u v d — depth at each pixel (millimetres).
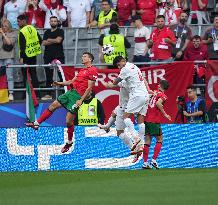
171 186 31438
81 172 40812
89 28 56250
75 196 28219
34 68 51250
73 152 44125
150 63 49469
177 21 56094
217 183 32562
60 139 44125
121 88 43188
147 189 30375
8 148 43812
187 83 48750
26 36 52875
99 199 27297
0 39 54875
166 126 44531
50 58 53281
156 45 52281
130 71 42562
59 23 57188
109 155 44156
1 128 43875
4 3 59562
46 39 53219
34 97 50188
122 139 43188
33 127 43562
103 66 51000
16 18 58344
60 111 49969
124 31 55688
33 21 58219
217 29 52406
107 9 55750
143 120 42844
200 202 26469
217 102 48812
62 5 58688
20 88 51562
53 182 34062
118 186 31578
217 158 44812
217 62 48875
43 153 44000
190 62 48656
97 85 48938
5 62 54844
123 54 51594
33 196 28344
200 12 57625
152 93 43125
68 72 49688
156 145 43250
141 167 44125
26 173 40625
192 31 56125
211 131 44875
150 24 56656
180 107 48781
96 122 48688
